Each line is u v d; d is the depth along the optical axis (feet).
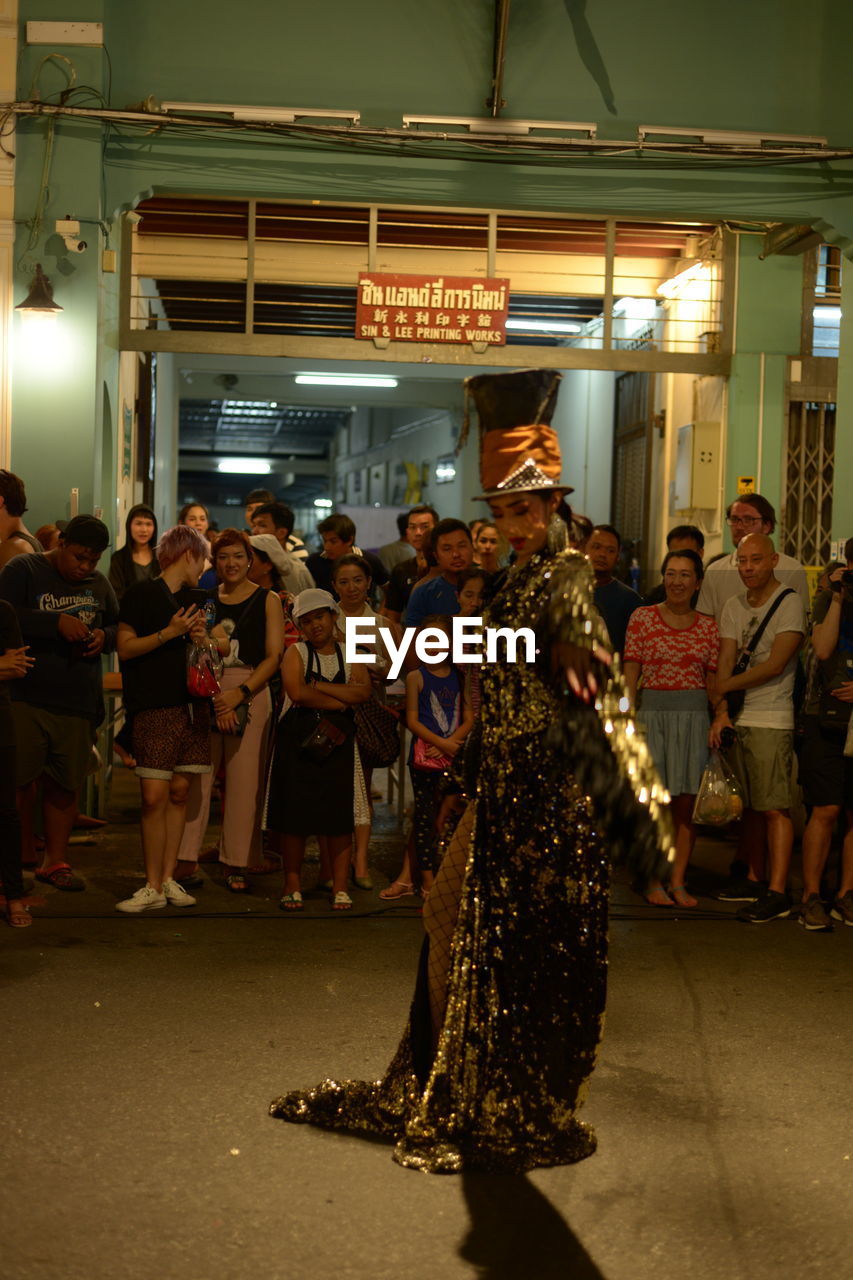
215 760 23.30
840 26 31.37
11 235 28.45
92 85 28.37
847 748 19.97
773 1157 11.86
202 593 20.72
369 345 35.04
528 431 10.97
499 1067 11.21
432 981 11.71
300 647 20.83
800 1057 14.57
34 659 20.15
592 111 30.81
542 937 11.00
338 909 21.06
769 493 39.93
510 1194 10.98
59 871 22.20
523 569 11.00
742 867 24.53
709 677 21.90
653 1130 12.43
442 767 21.02
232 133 29.68
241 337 34.63
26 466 28.73
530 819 10.94
